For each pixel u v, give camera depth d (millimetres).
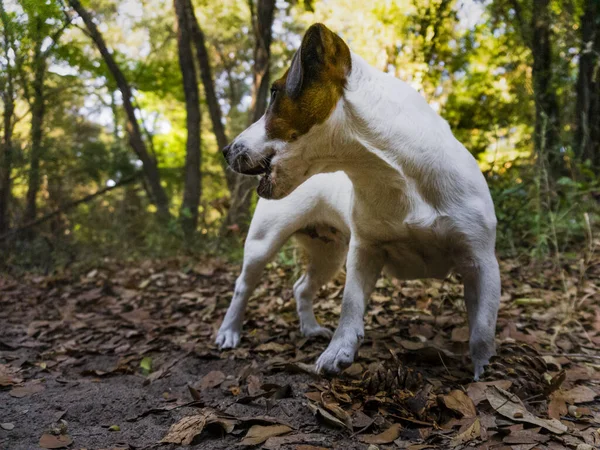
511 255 1308
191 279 1463
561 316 898
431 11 1582
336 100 581
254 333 917
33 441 531
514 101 1793
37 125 1661
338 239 849
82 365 832
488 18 1721
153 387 699
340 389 602
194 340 903
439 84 1842
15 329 1062
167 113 3771
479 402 562
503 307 971
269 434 515
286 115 581
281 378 680
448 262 678
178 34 2166
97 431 556
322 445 498
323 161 609
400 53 1805
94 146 2451
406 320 928
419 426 538
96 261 1825
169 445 514
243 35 3398
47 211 2221
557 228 1330
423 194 624
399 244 672
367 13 1918
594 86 1547
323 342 864
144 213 2338
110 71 2094
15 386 697
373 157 599
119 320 1096
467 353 749
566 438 500
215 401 621
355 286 683
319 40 566
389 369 605
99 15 2010
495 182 1457
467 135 1864
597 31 1516
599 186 1385
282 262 1398
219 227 1918
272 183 597
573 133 1626
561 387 619
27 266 1888
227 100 4395
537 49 1605
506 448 484
